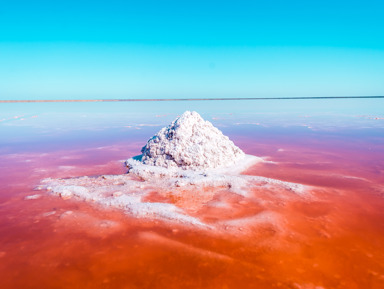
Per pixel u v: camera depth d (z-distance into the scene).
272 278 2.53
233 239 3.27
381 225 3.68
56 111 39.19
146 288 2.38
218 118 25.52
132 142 11.63
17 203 4.54
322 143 11.16
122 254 2.94
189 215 4.01
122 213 4.07
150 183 5.66
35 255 2.94
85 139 12.51
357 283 2.47
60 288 2.40
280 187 5.26
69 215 4.01
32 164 7.59
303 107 48.03
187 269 2.66
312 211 4.13
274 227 3.59
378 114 28.91
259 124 19.64
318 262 2.80
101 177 6.09
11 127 17.53
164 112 35.78
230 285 2.42
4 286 2.43
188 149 6.73
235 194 4.91
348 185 5.48
